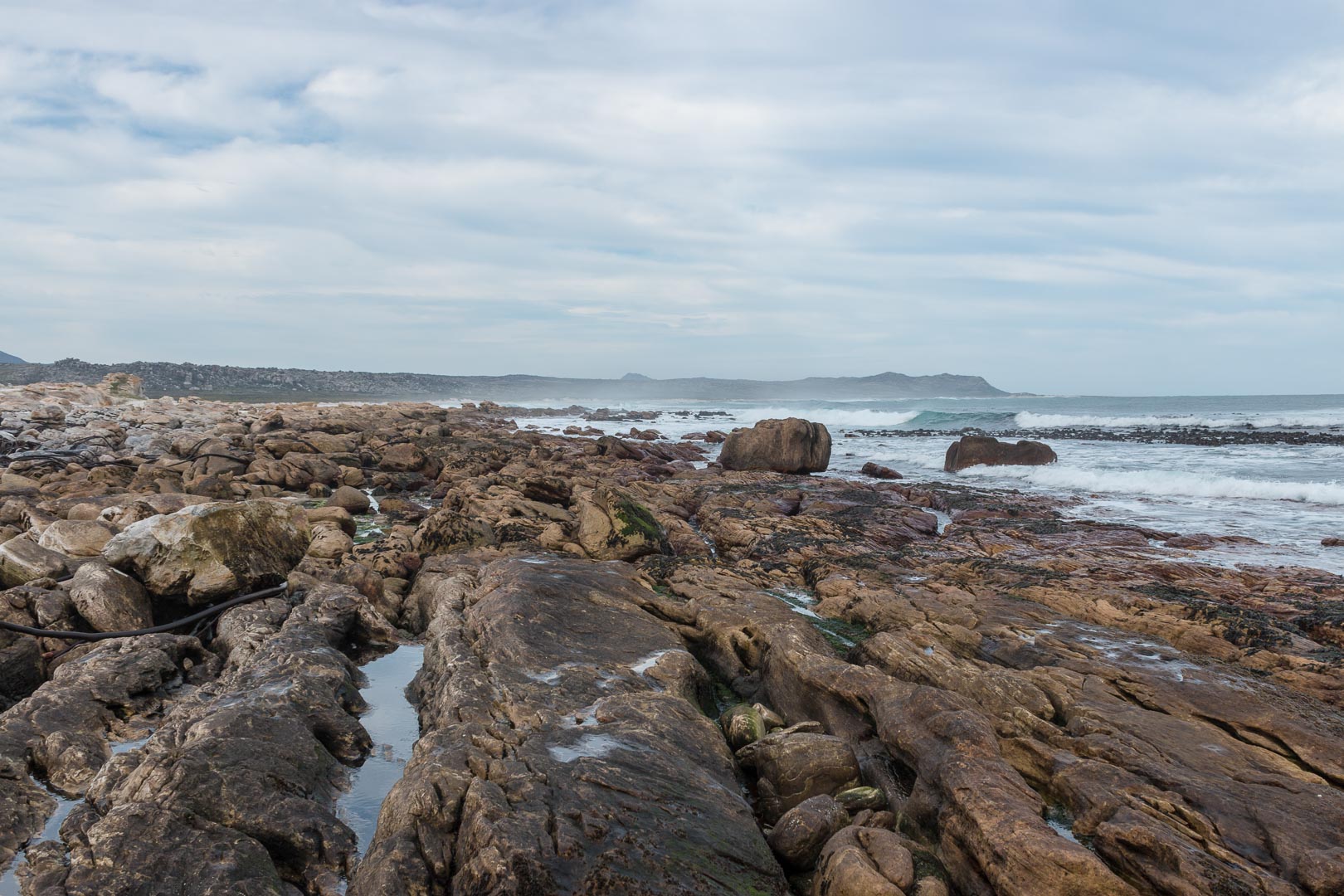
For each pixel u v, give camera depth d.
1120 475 28.02
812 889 5.92
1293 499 24.64
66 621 9.95
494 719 7.32
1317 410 91.94
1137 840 5.66
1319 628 10.96
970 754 6.79
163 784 6.04
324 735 7.55
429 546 14.89
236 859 5.55
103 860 5.43
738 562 15.12
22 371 116.69
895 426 71.81
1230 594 12.83
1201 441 44.59
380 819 6.07
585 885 5.23
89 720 7.71
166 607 11.28
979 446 34.78
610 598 11.05
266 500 13.02
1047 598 11.98
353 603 10.74
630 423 72.69
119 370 124.75
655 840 5.75
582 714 7.50
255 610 10.73
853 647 10.36
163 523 11.36
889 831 6.26
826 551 15.50
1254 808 6.08
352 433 36.78
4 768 6.73
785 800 7.10
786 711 8.91
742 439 33.56
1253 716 7.63
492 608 9.98
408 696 9.15
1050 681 8.41
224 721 6.89
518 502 18.53
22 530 14.98
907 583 12.93
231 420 43.44
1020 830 5.74
